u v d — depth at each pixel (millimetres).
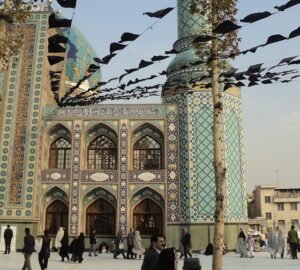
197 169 20922
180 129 21875
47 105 22578
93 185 21609
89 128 22312
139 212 21656
